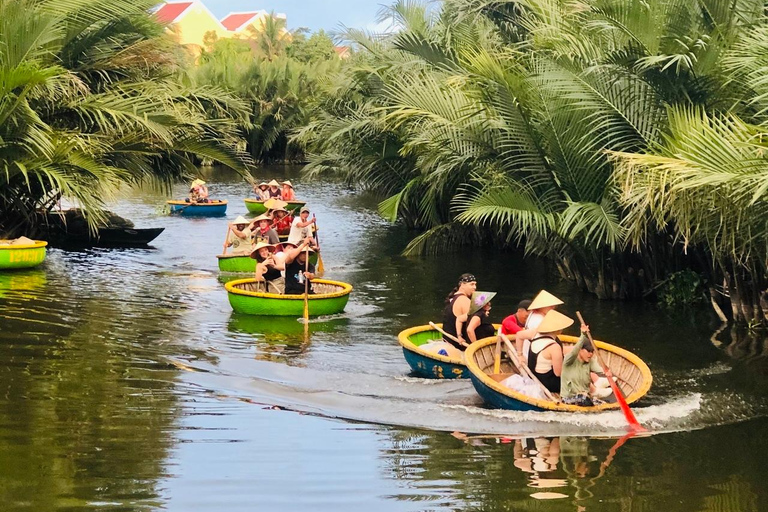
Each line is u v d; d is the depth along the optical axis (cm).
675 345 1162
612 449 764
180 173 2300
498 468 717
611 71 1327
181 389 922
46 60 1945
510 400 855
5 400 855
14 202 1973
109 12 2034
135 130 2017
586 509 636
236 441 768
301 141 2755
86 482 661
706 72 1268
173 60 2272
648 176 1088
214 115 2417
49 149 1772
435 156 1739
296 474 696
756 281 1239
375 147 2339
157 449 739
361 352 1108
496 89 1412
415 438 791
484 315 1051
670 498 657
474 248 2142
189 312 1327
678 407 888
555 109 1393
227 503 634
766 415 867
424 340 1124
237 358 1059
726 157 994
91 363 1006
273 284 1479
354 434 798
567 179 1448
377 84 2373
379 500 648
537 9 1647
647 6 1259
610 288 1509
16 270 1672
